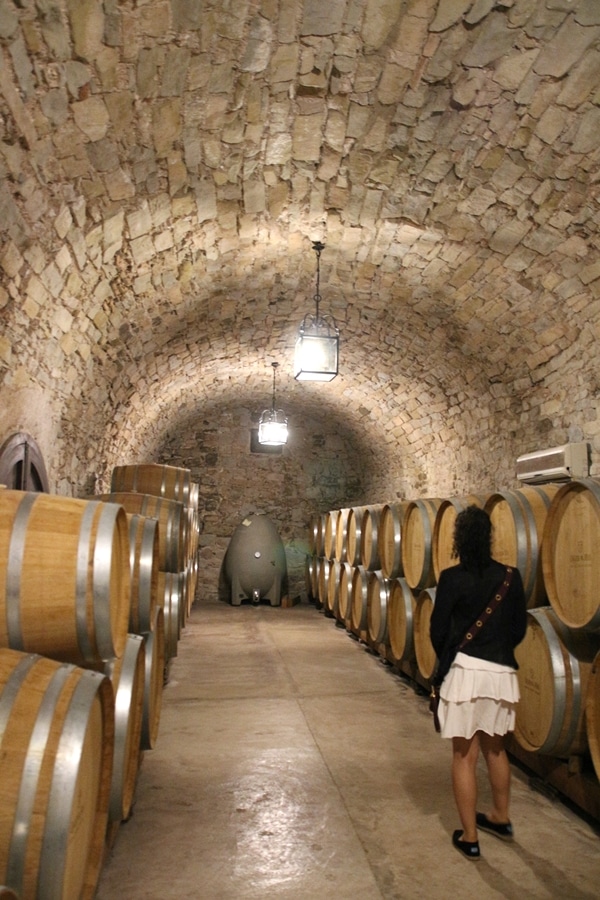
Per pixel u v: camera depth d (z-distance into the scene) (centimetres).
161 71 316
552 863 291
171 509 556
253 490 1280
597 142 374
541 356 597
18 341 410
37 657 193
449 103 362
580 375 554
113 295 514
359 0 292
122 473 684
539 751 342
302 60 329
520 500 416
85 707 179
